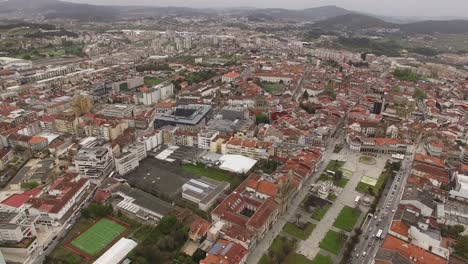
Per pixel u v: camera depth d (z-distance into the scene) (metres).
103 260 195.12
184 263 196.25
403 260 183.00
